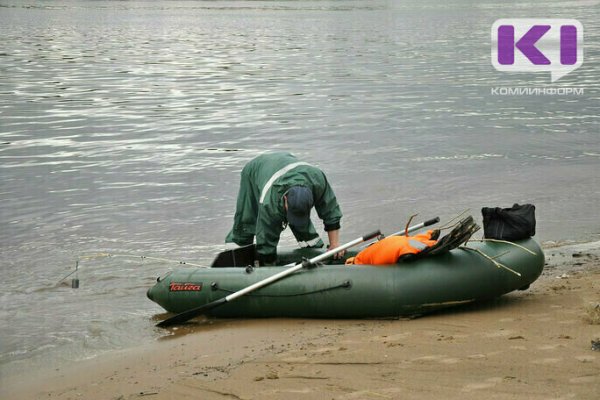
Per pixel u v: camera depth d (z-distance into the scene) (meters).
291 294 11.30
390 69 45.59
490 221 11.60
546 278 13.06
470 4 112.31
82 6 103.56
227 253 13.04
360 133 27.84
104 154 24.91
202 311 11.50
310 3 114.50
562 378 7.95
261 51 55.03
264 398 8.05
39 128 29.19
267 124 29.69
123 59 50.75
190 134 28.03
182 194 20.23
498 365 8.46
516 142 26.30
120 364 10.02
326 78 42.06
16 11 93.38
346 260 12.54
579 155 24.38
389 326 10.64
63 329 11.73
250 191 13.24
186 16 88.25
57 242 16.55
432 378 8.21
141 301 13.09
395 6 108.56
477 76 42.75
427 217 18.02
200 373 9.12
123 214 18.53
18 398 9.08
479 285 11.02
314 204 12.75
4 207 19.16
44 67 47.00
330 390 8.11
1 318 12.28
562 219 17.70
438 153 24.69
